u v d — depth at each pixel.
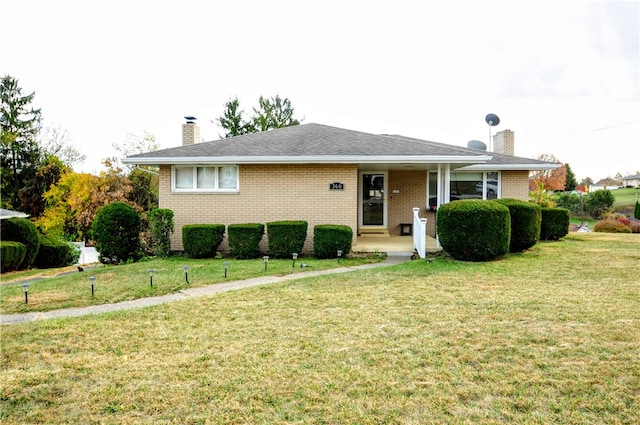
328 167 12.71
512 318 5.86
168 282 8.77
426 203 15.68
